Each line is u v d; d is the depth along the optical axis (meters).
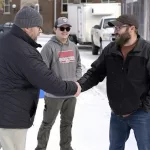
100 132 6.34
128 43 3.94
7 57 3.38
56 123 6.72
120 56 3.93
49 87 3.42
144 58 3.86
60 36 4.92
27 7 3.44
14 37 3.40
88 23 23.25
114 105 4.04
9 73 3.39
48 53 4.91
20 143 3.53
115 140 4.21
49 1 38.12
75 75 5.09
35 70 3.34
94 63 4.21
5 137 3.49
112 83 4.02
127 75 3.91
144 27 13.03
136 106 3.93
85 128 6.55
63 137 5.18
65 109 5.10
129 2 14.95
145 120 3.96
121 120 4.10
